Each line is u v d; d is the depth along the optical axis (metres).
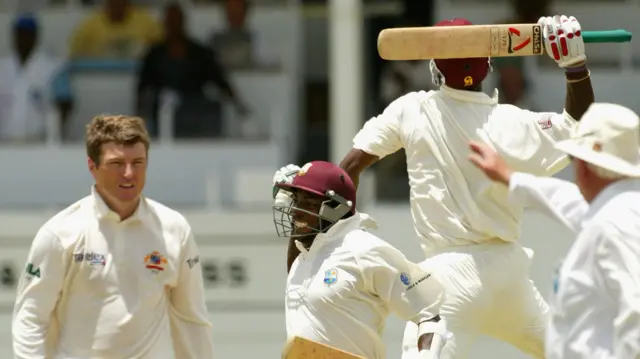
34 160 35.44
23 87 36.50
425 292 17.09
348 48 36.59
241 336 34.38
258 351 33.31
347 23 36.56
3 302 34.81
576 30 18.66
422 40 18.73
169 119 35.84
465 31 18.69
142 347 17.73
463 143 19.47
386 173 35.56
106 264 17.61
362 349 17.28
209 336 18.56
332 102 37.06
